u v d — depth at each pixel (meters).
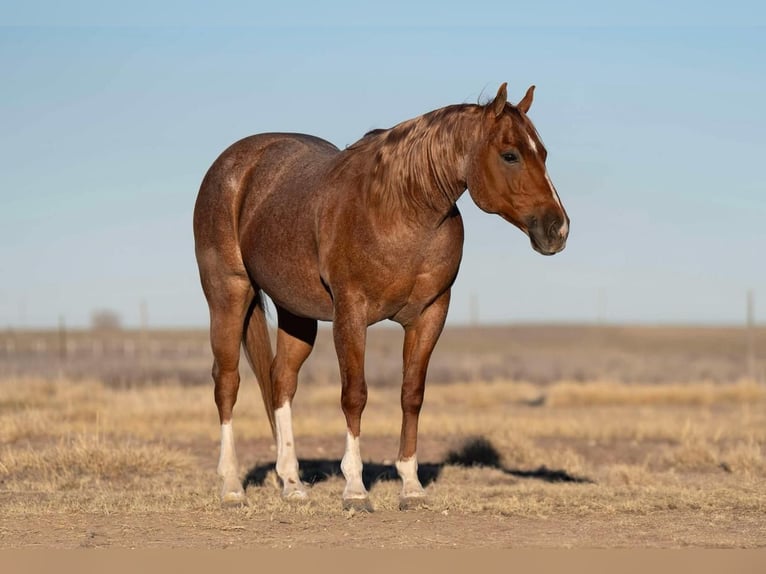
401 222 11.12
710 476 16.95
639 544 9.95
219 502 12.45
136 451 16.42
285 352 13.38
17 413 26.11
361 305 11.44
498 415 27.80
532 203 10.60
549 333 121.12
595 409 32.78
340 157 11.95
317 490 13.95
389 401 35.34
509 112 10.85
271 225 12.51
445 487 14.24
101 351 75.62
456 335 117.38
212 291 13.61
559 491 13.44
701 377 55.69
